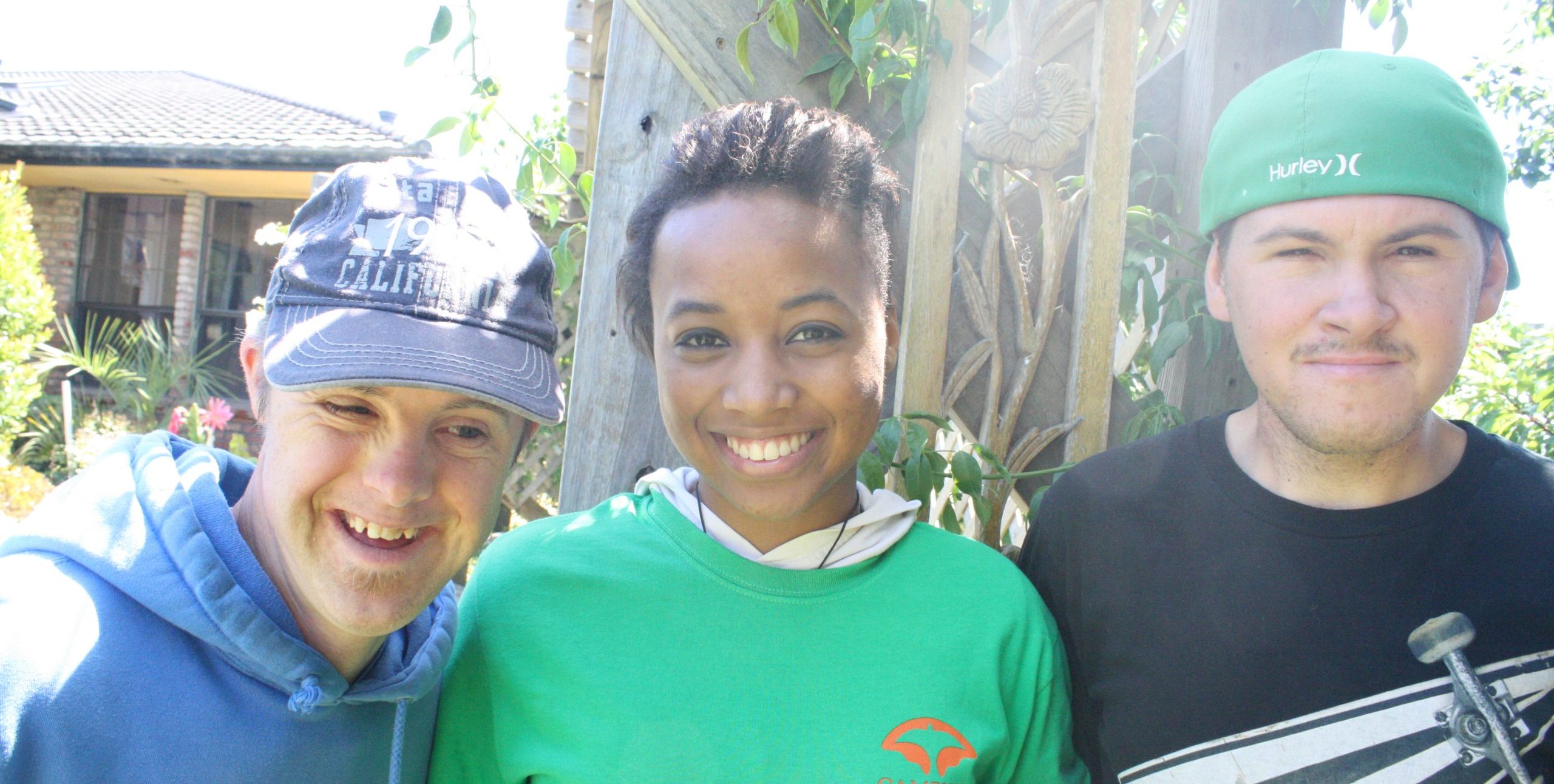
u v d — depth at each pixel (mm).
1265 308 1021
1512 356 3215
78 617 795
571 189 1969
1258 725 1037
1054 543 1235
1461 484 1027
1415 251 967
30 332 7055
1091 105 1537
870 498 1209
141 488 895
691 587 1115
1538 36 4137
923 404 1513
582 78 3287
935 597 1112
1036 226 1638
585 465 1595
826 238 1035
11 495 5320
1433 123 954
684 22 1541
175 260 9547
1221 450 1141
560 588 1138
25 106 10320
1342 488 1048
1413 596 1008
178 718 812
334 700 898
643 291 1165
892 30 1394
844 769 1016
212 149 8492
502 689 1099
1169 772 1073
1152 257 1898
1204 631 1082
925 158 1500
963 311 1568
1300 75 1014
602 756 1022
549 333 982
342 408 866
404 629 1054
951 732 1027
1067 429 1568
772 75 1540
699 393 1056
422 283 885
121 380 8023
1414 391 965
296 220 965
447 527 933
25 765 740
